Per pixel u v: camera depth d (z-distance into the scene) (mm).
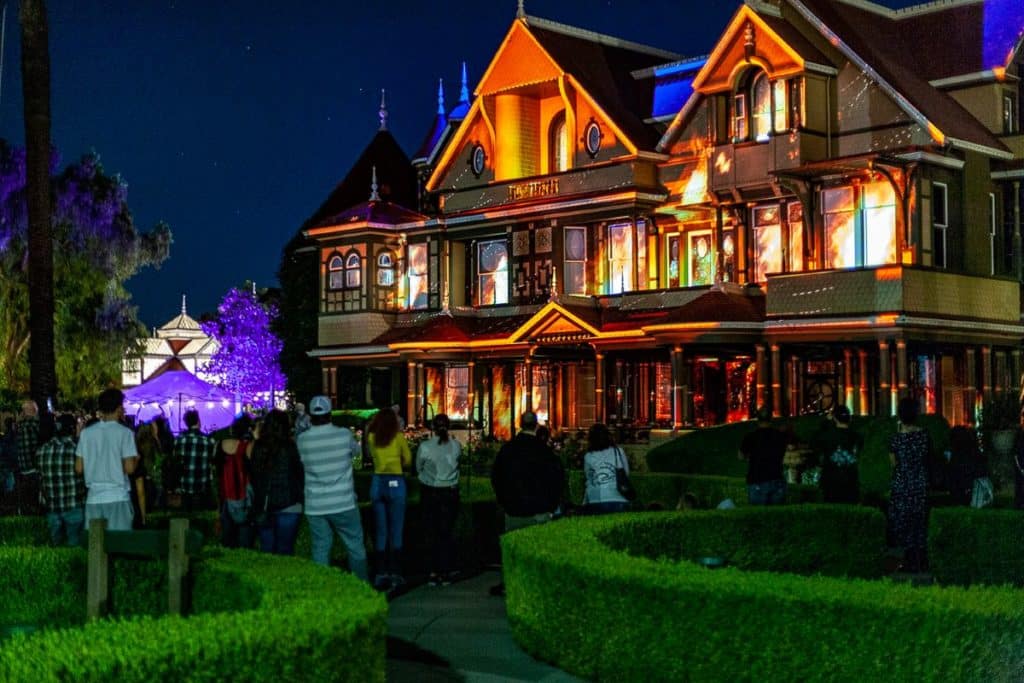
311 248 53719
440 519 17062
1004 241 39125
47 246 25688
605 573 10609
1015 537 15594
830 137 38281
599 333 40469
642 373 43281
